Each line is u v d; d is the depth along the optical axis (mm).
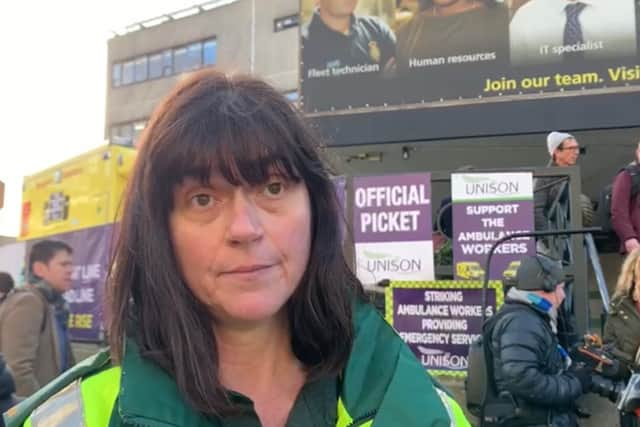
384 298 4457
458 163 8516
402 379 969
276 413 1033
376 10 7383
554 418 3088
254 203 959
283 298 979
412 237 4500
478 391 3262
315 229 1071
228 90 999
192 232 945
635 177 4988
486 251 4395
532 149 7906
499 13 6953
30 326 3750
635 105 6465
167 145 942
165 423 872
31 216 6348
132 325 979
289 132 995
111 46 21281
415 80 7184
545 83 6758
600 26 6629
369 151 7930
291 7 16766
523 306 3180
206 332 979
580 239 4391
